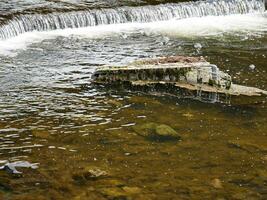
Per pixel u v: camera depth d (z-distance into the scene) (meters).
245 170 7.78
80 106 10.48
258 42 16.41
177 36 17.00
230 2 20.48
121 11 18.17
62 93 11.23
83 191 7.04
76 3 18.34
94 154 8.23
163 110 10.34
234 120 9.88
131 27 17.83
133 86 11.44
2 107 10.28
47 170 7.63
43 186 7.14
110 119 9.80
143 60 12.22
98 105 10.56
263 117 10.05
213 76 11.30
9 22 15.67
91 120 9.74
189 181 7.39
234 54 14.83
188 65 11.46
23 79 12.08
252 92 11.33
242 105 10.66
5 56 13.90
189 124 9.60
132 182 7.31
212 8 20.06
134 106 10.55
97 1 18.91
